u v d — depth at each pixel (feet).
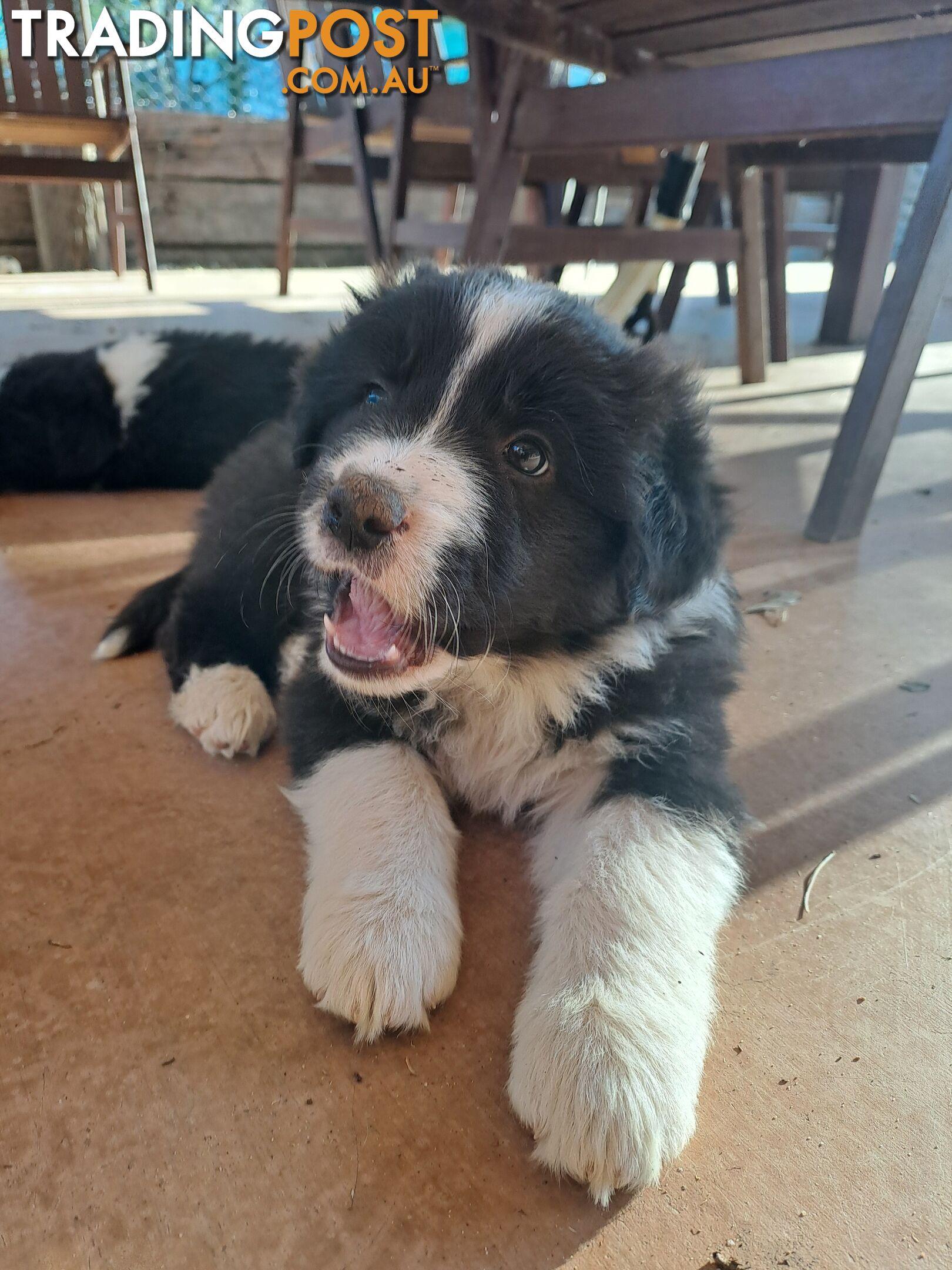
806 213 9.38
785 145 3.37
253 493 1.66
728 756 1.31
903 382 2.17
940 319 5.78
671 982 0.93
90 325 4.32
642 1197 0.82
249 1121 0.87
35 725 1.46
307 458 1.36
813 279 7.91
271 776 1.37
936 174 1.95
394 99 3.74
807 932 1.11
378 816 1.13
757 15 2.50
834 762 1.43
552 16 2.60
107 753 1.40
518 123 2.75
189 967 1.02
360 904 1.01
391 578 1.05
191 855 1.19
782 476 2.77
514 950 1.08
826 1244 0.79
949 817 1.32
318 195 7.64
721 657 1.34
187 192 7.23
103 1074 0.90
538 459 1.13
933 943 1.10
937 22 2.44
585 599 1.19
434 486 1.07
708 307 6.05
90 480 2.71
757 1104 0.90
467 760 1.33
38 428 2.63
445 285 1.25
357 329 1.29
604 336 1.22
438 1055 0.94
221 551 1.66
